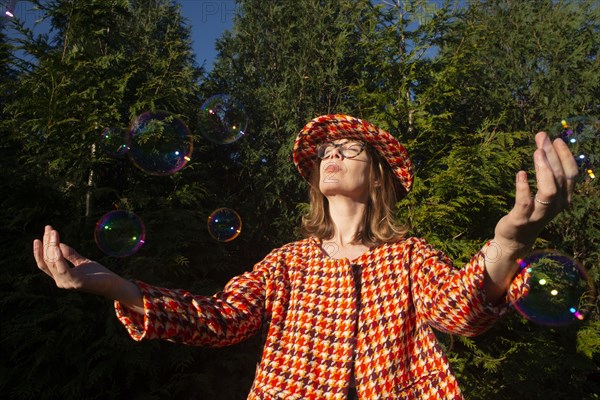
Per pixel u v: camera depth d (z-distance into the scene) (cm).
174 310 93
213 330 97
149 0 782
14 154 489
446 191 492
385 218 123
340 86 662
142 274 451
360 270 106
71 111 472
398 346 96
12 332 399
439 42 571
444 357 95
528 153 571
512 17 693
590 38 661
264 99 698
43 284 427
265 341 105
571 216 610
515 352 481
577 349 514
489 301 84
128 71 527
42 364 405
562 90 642
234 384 464
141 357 407
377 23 598
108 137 382
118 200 526
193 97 661
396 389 93
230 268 599
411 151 520
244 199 682
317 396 95
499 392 475
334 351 98
